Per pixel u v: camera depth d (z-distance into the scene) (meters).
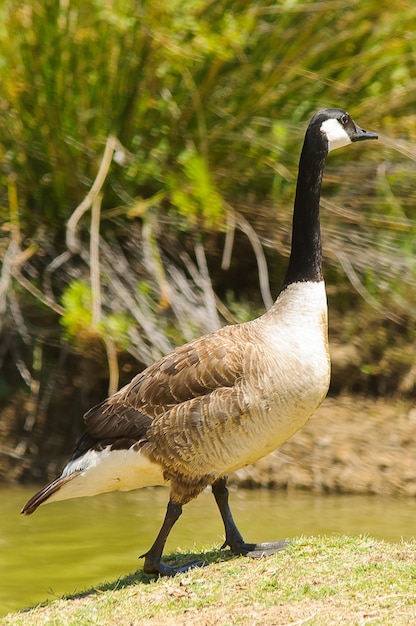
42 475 13.43
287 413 8.04
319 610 6.97
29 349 14.62
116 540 10.69
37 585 9.19
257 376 7.97
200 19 14.16
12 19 13.30
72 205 14.52
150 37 13.45
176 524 11.28
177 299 13.98
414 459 13.32
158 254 14.19
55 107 13.55
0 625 7.70
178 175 14.56
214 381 8.05
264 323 8.45
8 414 14.06
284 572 7.81
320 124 9.00
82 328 13.00
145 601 7.63
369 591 7.25
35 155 14.21
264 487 13.15
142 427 8.14
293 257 8.73
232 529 8.59
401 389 14.59
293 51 14.42
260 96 14.41
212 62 13.93
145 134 14.47
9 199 14.52
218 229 14.48
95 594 8.16
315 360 8.13
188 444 8.03
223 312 14.45
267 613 7.03
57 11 13.40
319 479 13.11
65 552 10.26
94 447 8.33
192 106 14.15
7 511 11.99
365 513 11.81
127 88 13.99
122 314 13.68
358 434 13.77
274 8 14.14
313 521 11.37
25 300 14.55
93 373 14.31
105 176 13.77
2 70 13.62
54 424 14.05
